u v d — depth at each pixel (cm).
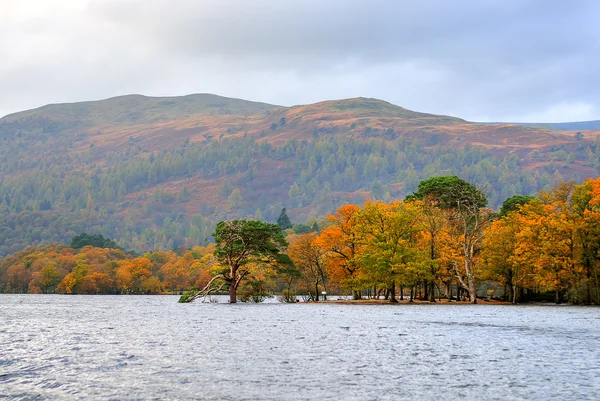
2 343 4994
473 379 3334
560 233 10744
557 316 8056
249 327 6406
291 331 5922
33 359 4050
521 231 11062
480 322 7038
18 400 2889
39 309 11000
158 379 3341
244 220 11688
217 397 2927
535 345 4756
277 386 3158
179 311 9750
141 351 4422
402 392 3027
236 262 11869
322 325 6638
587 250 10612
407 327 6366
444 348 4578
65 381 3300
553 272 10688
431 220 11931
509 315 8319
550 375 3456
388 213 11562
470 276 11869
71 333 5862
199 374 3478
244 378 3356
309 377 3381
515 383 3234
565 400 2884
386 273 11500
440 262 11831
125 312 9612
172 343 4919
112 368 3684
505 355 4209
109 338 5347
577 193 11156
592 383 3244
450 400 2878
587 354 4262
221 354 4247
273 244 11512
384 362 3888
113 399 2898
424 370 3597
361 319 7575
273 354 4247
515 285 11712
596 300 10869
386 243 11338
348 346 4691
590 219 10438
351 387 3130
